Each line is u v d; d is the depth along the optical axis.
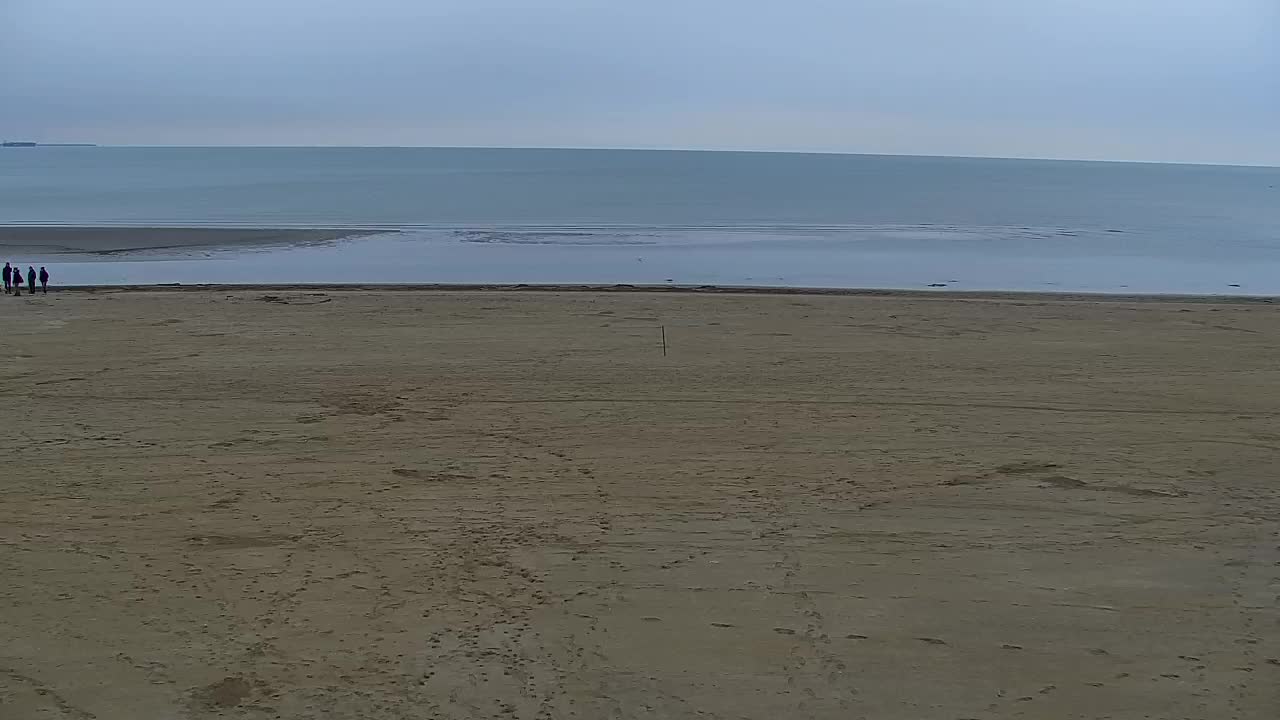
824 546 9.43
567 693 6.83
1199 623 7.92
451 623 7.81
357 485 11.07
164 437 12.86
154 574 8.66
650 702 6.73
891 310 23.59
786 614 8.02
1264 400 15.48
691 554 9.21
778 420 13.95
